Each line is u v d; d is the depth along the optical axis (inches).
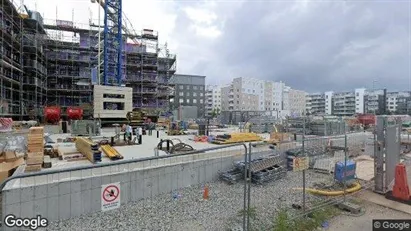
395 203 287.9
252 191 348.2
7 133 516.4
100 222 253.9
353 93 4151.1
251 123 1001.5
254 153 445.1
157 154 409.1
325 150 514.6
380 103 3912.4
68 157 398.9
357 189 327.0
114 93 1246.3
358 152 563.5
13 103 1077.1
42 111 1216.8
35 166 305.6
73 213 265.6
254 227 233.9
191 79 3506.4
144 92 1740.9
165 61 1956.2
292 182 390.3
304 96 4515.3
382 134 323.6
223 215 268.8
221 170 407.2
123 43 1690.5
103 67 1440.7
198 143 606.9
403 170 300.0
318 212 255.3
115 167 311.6
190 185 369.1
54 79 1525.6
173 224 248.5
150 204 300.4
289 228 225.1
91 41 1620.3
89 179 276.2
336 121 870.4
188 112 1920.5
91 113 1354.6
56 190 256.7
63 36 1593.3
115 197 282.4
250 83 3649.1
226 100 3811.5
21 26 1162.0
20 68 1145.4
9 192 233.8
